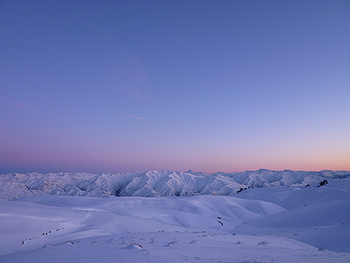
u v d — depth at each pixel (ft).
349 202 247.70
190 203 436.76
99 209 306.35
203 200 476.54
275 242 98.53
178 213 311.06
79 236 106.01
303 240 137.08
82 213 180.04
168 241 63.41
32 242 92.07
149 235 79.46
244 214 404.16
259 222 282.36
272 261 39.14
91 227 137.49
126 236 73.67
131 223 164.76
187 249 49.16
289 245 95.96
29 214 137.59
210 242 69.10
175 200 458.09
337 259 45.44
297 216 253.24
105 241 56.49
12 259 34.12
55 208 191.11
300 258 44.83
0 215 119.14
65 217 153.58
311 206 301.22
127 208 319.27
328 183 623.77
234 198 520.01
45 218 132.67
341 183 593.83
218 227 283.38
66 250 41.22
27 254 37.73
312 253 55.47
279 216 286.25
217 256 42.55
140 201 434.30
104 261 32.73
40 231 107.45
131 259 34.17
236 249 55.36
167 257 37.11
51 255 36.76
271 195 604.90
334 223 199.93
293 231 183.73
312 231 161.79
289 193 586.45
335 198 413.59
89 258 34.55
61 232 115.34
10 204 171.22
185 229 185.16
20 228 106.32
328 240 125.70
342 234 131.75
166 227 175.94
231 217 391.86
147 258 35.09
